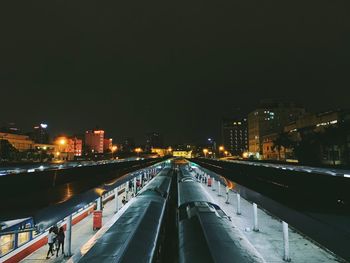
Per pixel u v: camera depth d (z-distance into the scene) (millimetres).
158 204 16188
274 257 15656
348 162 65750
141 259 8805
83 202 11297
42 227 8188
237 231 11805
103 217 24812
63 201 9156
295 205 8547
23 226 14945
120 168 29750
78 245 17219
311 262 14891
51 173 16812
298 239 18844
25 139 116438
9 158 91438
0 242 13234
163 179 30812
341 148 68250
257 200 11648
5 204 8547
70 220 15984
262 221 24125
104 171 23062
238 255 8969
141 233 10828
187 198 19141
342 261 14844
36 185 12570
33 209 8086
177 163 126312
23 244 14945
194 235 10859
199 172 72188
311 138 74688
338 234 6238
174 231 19547
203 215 13477
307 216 7387
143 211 13992
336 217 7141
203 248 9430
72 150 142750
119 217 13203
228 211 28250
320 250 16672
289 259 15078
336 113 78312
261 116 146000
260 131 145125
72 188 12266
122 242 9727
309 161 72875
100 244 9609
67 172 18641
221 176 20562
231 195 39031
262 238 19156
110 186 16281
